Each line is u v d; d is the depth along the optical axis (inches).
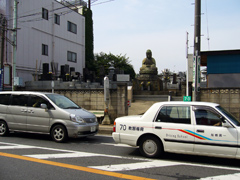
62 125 319.6
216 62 506.3
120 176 189.0
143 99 799.1
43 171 198.1
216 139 217.8
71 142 327.9
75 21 1200.2
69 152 267.6
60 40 1081.4
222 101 435.2
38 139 345.4
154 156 243.0
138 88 926.4
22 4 868.6
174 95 836.6
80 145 308.5
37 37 946.1
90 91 511.2
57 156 247.9
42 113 330.6
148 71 971.3
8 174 189.5
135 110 620.7
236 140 211.6
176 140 231.8
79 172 197.2
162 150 243.6
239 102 425.7
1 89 643.5
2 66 650.2
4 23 676.7
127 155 257.8
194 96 378.3
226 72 499.5
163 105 246.4
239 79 490.9
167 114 242.4
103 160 236.1
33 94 350.6
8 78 716.7
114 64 1641.2
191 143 225.9
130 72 1718.8
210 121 226.1
